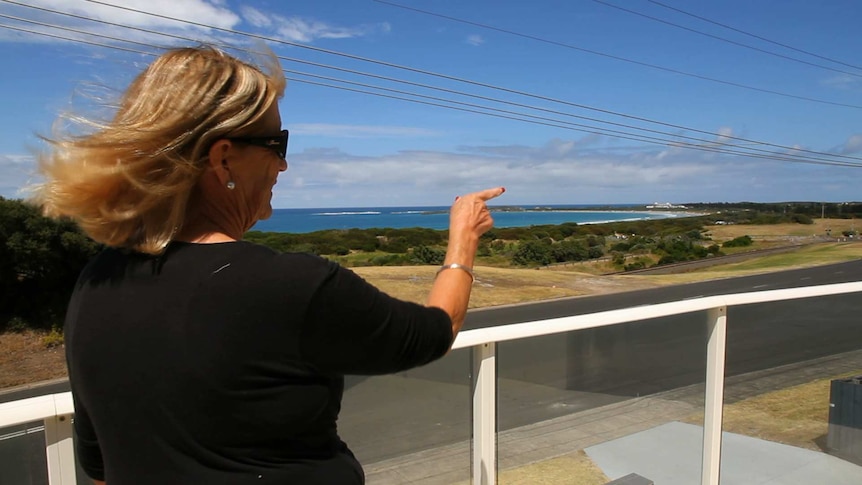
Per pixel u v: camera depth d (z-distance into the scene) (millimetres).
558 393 1950
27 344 14406
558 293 22750
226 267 831
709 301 2244
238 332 804
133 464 849
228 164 903
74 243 15789
